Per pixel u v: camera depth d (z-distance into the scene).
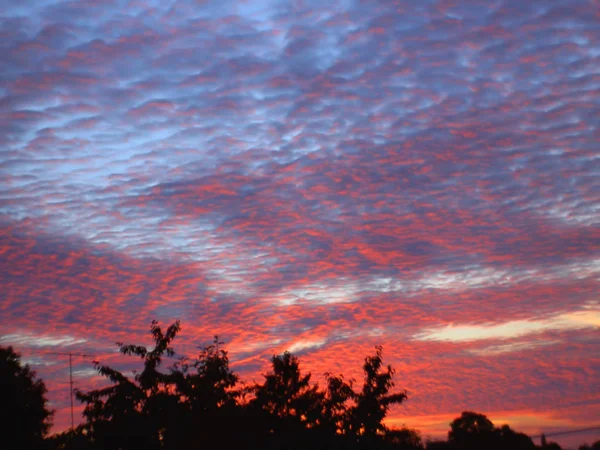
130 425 18.69
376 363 21.72
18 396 31.44
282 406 20.36
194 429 18.81
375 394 21.17
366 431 20.56
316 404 20.72
